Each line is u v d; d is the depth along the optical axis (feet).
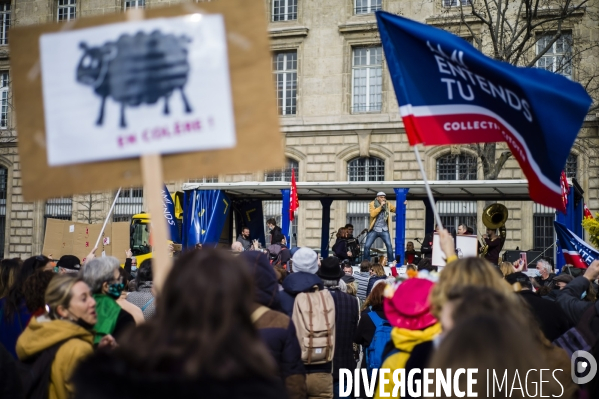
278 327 14.85
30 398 13.21
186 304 7.00
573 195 56.13
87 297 14.03
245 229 64.18
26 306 17.11
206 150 11.40
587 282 21.58
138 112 11.50
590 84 90.74
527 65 76.79
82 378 6.75
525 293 19.04
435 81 17.46
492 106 17.20
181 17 11.57
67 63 11.72
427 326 13.46
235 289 7.13
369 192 67.26
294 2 111.55
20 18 124.36
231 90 11.43
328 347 19.98
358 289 41.01
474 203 98.22
